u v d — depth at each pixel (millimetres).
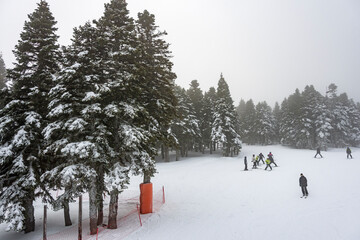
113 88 10992
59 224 13211
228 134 41438
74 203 17812
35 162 11586
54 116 10719
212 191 18000
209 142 47469
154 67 14766
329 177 19891
